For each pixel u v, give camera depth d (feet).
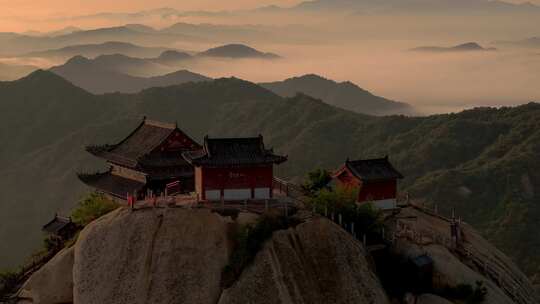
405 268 213.46
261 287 185.47
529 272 413.18
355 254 199.21
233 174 222.89
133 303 191.42
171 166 275.18
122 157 285.02
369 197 258.78
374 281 197.57
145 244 199.82
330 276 191.93
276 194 245.65
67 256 221.25
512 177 520.42
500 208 490.49
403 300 203.21
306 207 220.02
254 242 192.75
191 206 208.74
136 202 229.66
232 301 183.42
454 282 210.79
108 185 289.33
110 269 199.00
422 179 549.13
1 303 222.07
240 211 205.77
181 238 199.11
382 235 226.79
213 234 198.49
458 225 265.34
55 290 218.38
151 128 298.97
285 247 193.47
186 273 193.06
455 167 589.32
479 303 204.44
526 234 453.17
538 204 494.18
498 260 250.16
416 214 271.49
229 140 228.63
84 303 197.36
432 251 220.43
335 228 202.69
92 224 215.72
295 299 185.26
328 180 266.77
